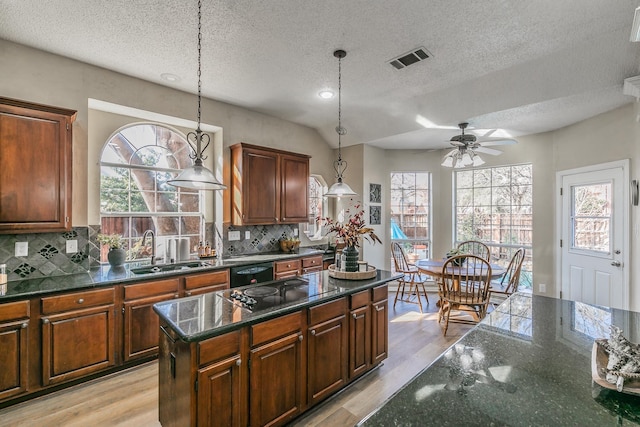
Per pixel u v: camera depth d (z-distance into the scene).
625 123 3.41
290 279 2.66
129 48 2.68
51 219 2.54
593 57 2.64
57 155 2.56
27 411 2.17
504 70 3.01
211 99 3.82
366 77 3.20
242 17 2.24
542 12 2.15
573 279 4.15
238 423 1.68
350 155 5.29
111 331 2.60
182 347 1.57
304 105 4.03
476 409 0.85
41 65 2.71
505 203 4.96
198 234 4.01
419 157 5.58
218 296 2.13
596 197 3.82
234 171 3.91
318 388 2.13
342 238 2.87
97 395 2.37
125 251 3.23
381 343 2.70
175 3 2.10
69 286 2.41
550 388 0.96
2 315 2.14
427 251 5.57
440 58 2.80
